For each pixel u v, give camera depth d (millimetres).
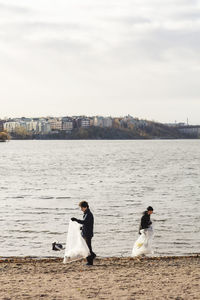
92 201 35438
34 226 24172
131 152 153125
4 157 119562
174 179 55969
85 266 12625
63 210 30391
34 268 12422
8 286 9984
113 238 20984
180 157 117750
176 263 13156
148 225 13547
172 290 9562
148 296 9047
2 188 45594
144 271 11828
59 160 104062
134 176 60531
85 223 12367
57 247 13016
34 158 113938
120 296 9047
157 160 103062
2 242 20016
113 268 12312
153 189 44406
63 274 11461
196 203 34219
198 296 9039
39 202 34688
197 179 55844
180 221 25969
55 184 49875
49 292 9398
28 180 54969
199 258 14141
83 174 63969
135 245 13688
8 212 29344
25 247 19000
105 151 162375
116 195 39562
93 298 8891
